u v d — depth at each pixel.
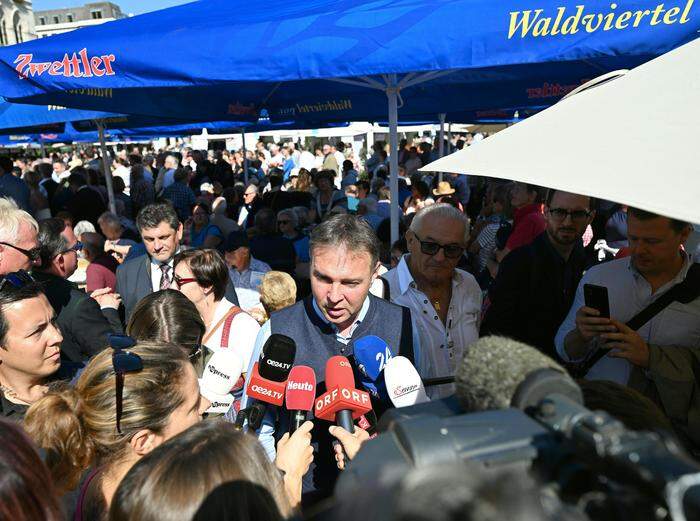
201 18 3.33
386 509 0.44
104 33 3.24
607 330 1.85
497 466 0.56
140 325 2.29
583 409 0.61
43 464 1.06
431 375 2.52
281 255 6.04
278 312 2.08
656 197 0.97
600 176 1.08
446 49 2.38
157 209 3.62
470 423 0.64
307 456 1.56
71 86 3.07
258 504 1.07
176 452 1.11
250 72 2.71
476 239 6.01
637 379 1.94
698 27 1.99
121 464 1.46
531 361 0.81
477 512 0.40
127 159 21.11
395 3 2.71
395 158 3.95
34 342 2.02
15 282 2.06
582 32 2.17
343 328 2.00
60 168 18.20
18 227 2.76
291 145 23.56
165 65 2.85
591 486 0.53
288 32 2.70
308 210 8.52
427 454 0.58
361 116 6.79
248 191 10.09
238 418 1.78
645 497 0.48
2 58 3.19
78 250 5.47
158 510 1.04
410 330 2.07
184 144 35.09
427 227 2.48
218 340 2.82
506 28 2.29
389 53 2.46
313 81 5.77
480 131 19.16
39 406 1.46
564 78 5.44
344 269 1.81
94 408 1.45
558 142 1.26
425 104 6.57
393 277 2.70
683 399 1.81
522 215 4.34
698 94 1.18
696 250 2.56
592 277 2.15
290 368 1.76
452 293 2.67
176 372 1.54
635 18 2.08
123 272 3.79
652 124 1.17
